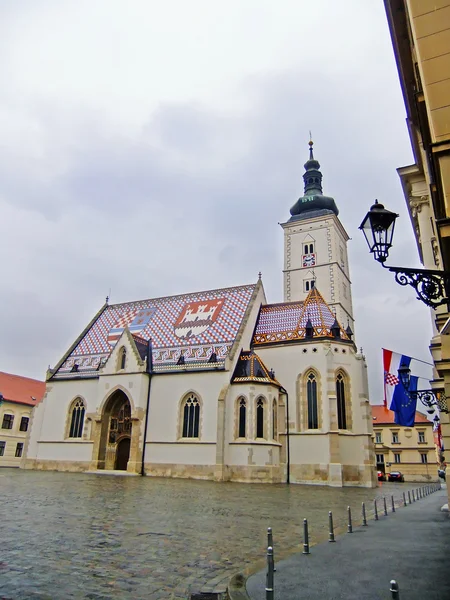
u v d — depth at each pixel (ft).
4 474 155.84
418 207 71.61
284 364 183.01
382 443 324.19
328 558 40.37
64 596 29.48
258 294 211.00
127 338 196.03
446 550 43.93
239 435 165.27
